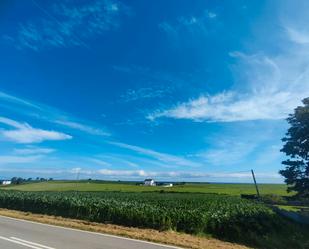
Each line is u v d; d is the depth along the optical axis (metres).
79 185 103.56
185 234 17.73
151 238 13.99
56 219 22.73
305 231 24.16
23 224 17.89
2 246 10.98
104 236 14.12
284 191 90.38
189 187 110.12
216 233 18.78
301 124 31.61
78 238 13.25
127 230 17.66
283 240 17.70
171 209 21.98
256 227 19.98
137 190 84.12
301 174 31.62
